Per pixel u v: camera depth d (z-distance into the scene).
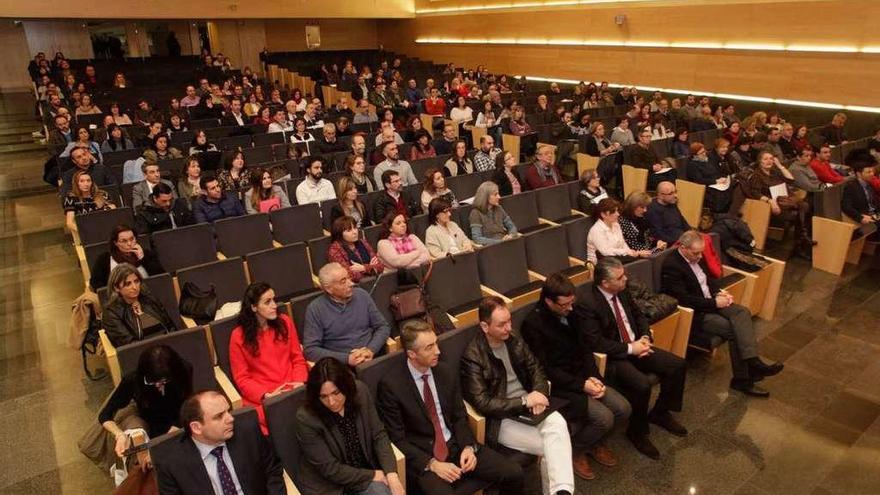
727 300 3.93
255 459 2.43
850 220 5.98
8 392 3.94
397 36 20.66
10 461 3.30
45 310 5.09
